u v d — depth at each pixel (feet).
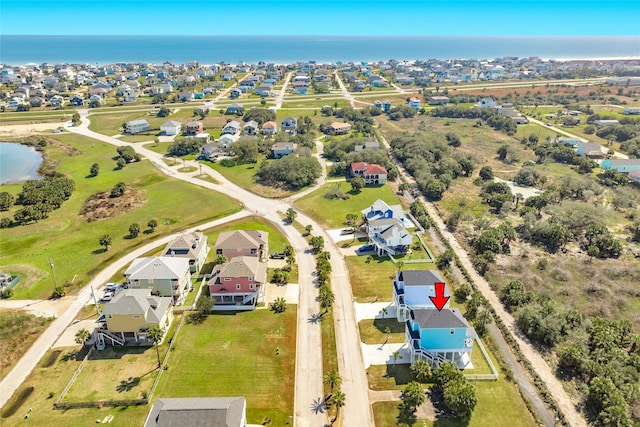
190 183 480.64
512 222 380.78
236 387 204.64
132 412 191.01
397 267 307.58
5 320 251.80
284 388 204.44
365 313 259.39
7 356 226.58
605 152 563.89
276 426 184.03
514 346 231.30
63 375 213.25
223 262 302.45
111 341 234.38
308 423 186.19
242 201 433.07
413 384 190.19
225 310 263.70
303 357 224.94
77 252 335.47
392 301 270.26
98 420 187.01
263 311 261.85
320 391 203.21
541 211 395.96
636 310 260.21
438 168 501.56
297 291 281.95
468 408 182.39
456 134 629.92
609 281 286.25
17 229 373.61
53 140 649.20
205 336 239.91
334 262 316.81
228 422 164.45
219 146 592.60
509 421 185.37
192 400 176.55
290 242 347.77
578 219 358.02
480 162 549.54
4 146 628.28
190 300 274.77
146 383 206.90
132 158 557.74
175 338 236.84
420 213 384.68
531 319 240.53
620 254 321.11
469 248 339.36
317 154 591.78
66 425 185.06
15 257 327.88
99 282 295.48
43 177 507.30
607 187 451.94
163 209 412.77
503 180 486.38
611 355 214.28
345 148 573.33
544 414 189.98
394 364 219.20
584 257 320.29
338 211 407.85
